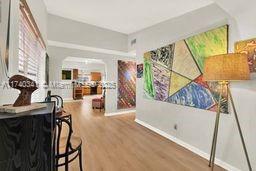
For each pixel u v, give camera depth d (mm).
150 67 4371
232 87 2281
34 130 845
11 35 1395
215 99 2539
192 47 3014
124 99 6566
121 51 5789
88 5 3775
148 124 4504
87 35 4980
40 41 3115
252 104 2021
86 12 4164
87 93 12406
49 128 875
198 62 2865
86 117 5707
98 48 5301
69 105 8312
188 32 3197
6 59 1231
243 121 2131
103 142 3426
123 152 2957
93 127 4500
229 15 2311
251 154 2039
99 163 2551
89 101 9836
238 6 1977
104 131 4168
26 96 1021
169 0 3289
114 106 6262
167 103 3717
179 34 3445
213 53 2578
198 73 2861
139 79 5004
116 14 4211
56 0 3555
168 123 3691
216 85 2518
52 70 5051
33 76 2801
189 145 3074
